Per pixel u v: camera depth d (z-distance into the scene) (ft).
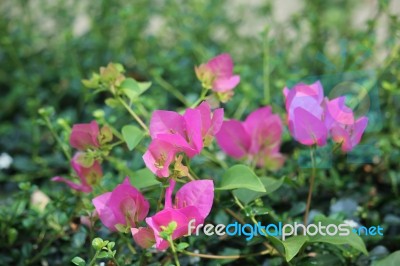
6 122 5.61
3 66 6.09
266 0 6.05
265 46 4.89
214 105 4.12
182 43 5.52
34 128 5.10
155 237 3.61
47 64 6.05
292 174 4.36
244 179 3.76
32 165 4.94
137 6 5.85
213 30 6.00
